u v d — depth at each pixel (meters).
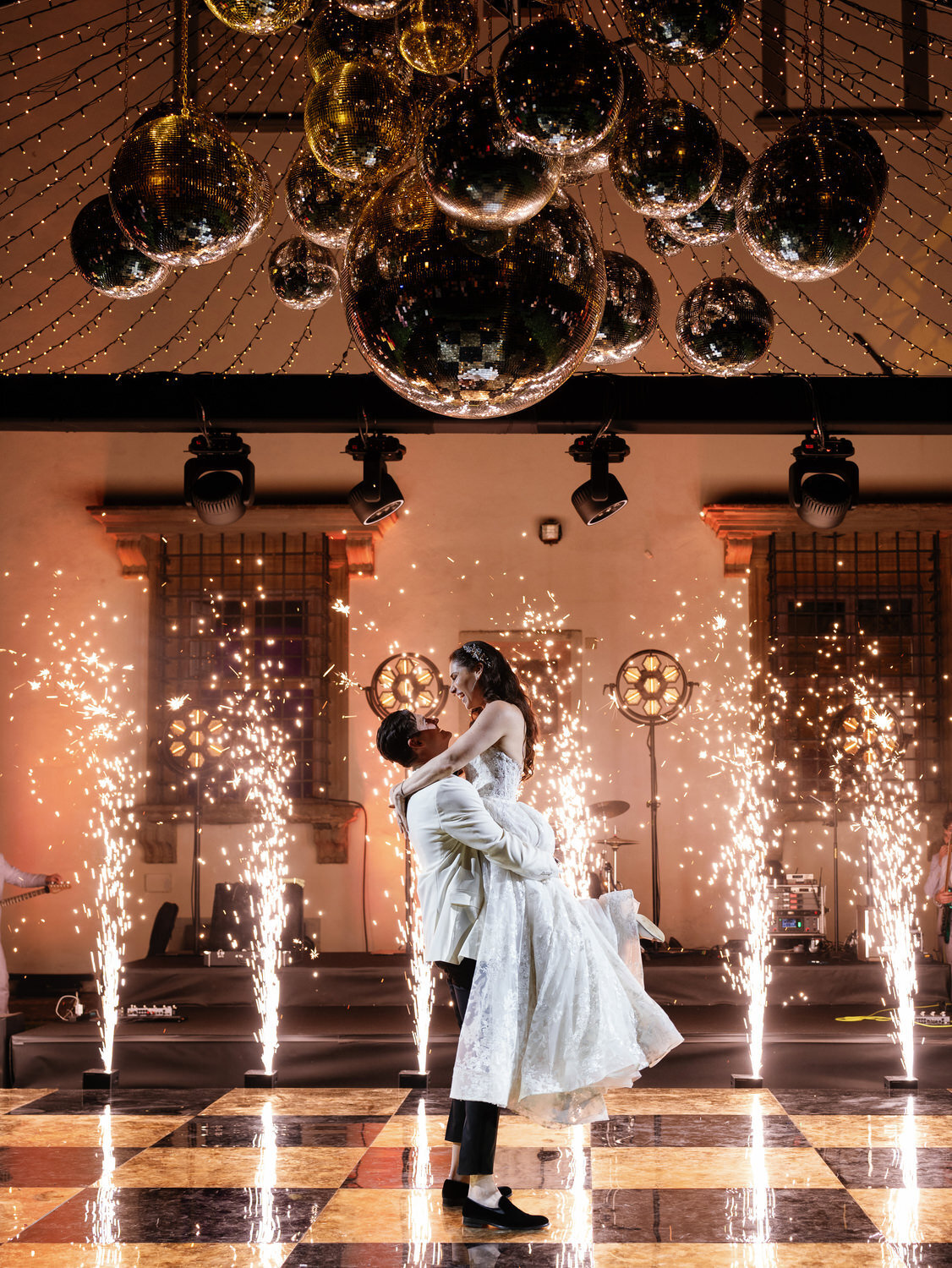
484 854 2.95
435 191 1.58
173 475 8.32
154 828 7.94
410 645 8.13
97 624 8.17
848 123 2.52
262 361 8.15
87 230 2.69
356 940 7.83
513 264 1.57
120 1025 5.36
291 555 8.19
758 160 2.39
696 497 8.19
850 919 7.73
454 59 2.33
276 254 3.37
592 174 2.52
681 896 7.82
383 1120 3.97
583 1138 3.66
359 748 8.04
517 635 8.10
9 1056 4.97
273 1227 2.81
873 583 8.07
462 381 1.66
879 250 7.99
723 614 8.08
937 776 7.91
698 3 2.12
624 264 2.89
